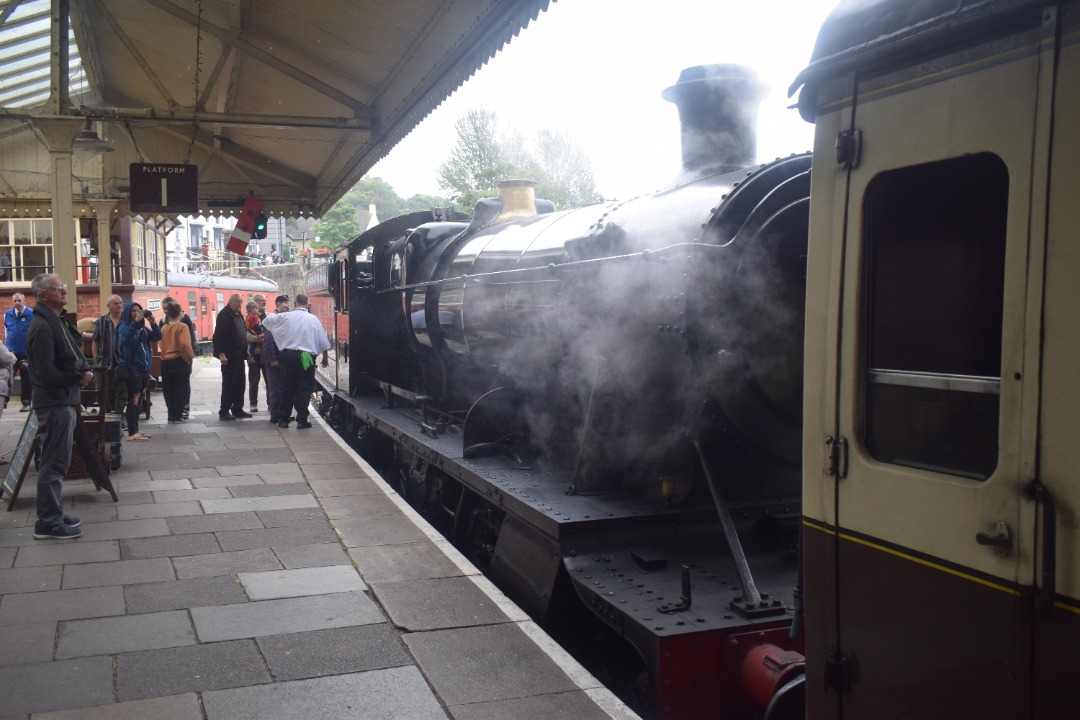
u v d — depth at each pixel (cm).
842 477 227
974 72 188
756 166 414
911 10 205
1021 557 176
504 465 539
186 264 4431
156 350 1460
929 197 204
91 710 314
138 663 356
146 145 1365
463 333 609
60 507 544
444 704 321
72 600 431
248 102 1143
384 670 350
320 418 1149
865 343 221
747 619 318
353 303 1031
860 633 222
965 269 195
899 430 212
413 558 504
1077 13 167
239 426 1059
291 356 1025
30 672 346
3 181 1411
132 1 852
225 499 657
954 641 193
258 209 1317
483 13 597
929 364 204
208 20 845
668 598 341
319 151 1196
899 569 209
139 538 545
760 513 413
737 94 438
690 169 446
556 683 339
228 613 414
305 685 337
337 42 788
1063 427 168
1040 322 173
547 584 397
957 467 196
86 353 943
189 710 315
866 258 220
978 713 187
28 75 1191
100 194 1405
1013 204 179
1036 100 174
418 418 798
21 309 1141
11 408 1191
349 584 457
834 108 228
